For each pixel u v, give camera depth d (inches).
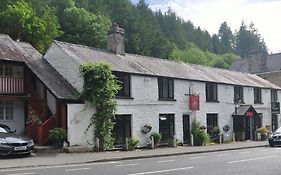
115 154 824.9
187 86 1208.2
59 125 888.3
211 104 1305.4
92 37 1919.3
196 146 1125.7
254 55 2381.9
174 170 541.3
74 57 971.3
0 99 884.6
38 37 1561.3
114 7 2564.0
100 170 542.3
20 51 992.9
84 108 897.5
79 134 882.8
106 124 919.7
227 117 1380.4
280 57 2437.3
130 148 972.6
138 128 1035.3
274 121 1672.0
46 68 979.9
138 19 2576.3
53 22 1786.4
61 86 925.8
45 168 577.6
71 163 658.8
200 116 1251.2
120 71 983.6
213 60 3850.9
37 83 972.6
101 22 2020.2
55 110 920.3
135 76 1039.6
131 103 1019.9
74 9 1974.7
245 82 1515.7
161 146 1092.5
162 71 1148.5
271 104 1638.8
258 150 978.7
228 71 1612.9
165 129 1127.6
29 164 624.7
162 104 1114.1
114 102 926.4
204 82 1277.1
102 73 909.8
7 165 606.5
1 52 918.4
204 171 530.9
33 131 895.1
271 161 671.1
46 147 832.3
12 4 1577.3
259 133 1462.8
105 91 908.6
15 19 1508.4
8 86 910.4
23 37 1525.6
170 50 2659.9
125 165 617.0
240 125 1432.1
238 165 608.1
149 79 1079.0
